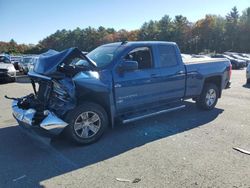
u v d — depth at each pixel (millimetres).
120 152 4773
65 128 4941
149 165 4238
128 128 6047
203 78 7125
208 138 5348
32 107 5191
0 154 4793
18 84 15125
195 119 6672
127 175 3951
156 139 5355
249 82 13703
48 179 3916
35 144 5219
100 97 5285
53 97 5098
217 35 83000
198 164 4234
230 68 7945
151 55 6078
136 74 5703
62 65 4938
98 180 3844
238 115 7016
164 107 6512
